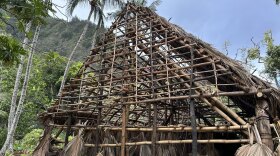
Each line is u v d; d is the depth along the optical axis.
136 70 8.59
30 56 15.46
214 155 8.23
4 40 5.41
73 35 59.38
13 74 24.81
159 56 8.61
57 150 9.94
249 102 7.81
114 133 8.95
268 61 21.83
